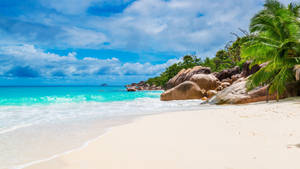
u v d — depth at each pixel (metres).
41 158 3.21
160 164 2.74
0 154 3.42
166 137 4.19
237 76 26.17
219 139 3.86
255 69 20.12
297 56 11.98
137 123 5.98
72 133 4.97
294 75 12.25
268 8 12.61
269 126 4.68
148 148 3.47
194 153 3.13
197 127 5.05
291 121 5.08
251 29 12.96
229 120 5.77
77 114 8.84
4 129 5.52
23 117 7.95
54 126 5.91
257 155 2.91
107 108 11.48
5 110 10.48
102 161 2.92
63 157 3.12
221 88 18.84
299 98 10.43
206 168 2.54
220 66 59.59
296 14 12.72
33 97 20.66
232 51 55.31
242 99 11.62
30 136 4.70
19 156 3.32
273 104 9.12
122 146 3.64
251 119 5.70
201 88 19.62
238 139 3.80
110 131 4.91
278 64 11.28
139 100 17.67
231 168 2.51
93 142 3.95
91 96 23.25
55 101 16.52
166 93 17.59
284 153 2.93
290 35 11.68
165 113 8.19
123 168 2.64
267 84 12.11
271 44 11.32
